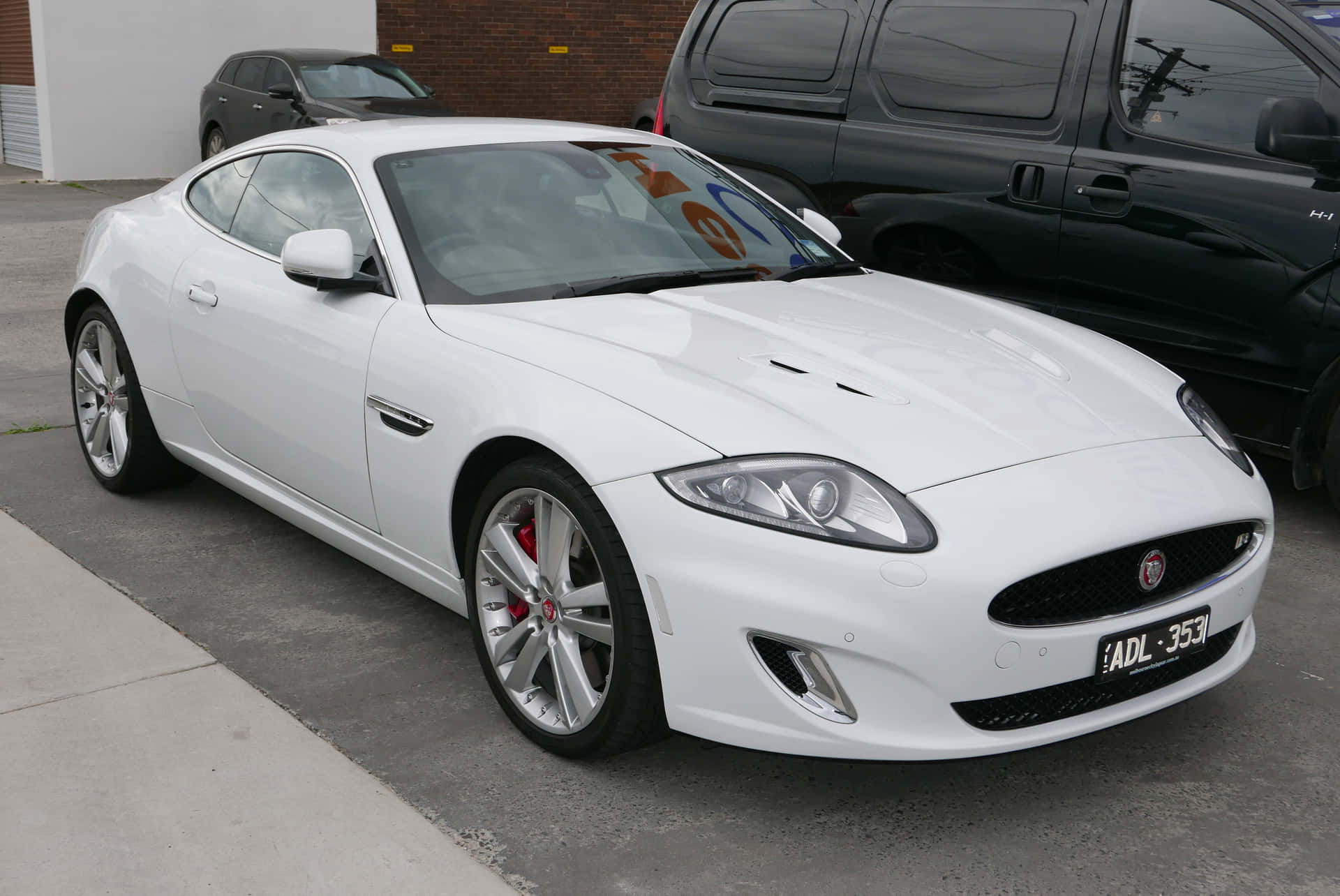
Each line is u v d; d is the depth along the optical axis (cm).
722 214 381
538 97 1878
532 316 304
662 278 335
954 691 234
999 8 502
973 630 231
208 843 240
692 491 242
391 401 308
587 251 342
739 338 294
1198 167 437
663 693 252
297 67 1370
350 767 270
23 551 394
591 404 263
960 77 510
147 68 1563
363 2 1700
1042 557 234
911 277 529
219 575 382
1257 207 420
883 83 536
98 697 299
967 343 309
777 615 234
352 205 351
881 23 540
